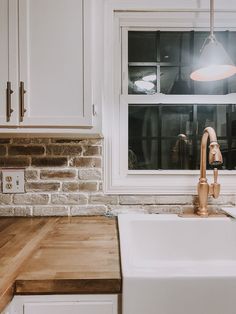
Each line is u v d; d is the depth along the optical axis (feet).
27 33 3.86
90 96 3.89
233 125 5.24
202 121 5.25
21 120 3.86
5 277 2.36
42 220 4.50
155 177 5.07
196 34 5.23
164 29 5.18
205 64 4.14
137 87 5.26
